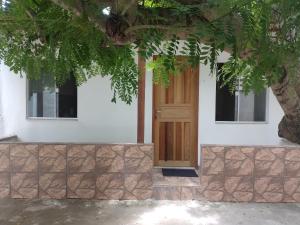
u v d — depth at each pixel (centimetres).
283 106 519
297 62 252
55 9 288
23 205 559
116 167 582
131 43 269
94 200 581
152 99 743
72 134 742
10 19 293
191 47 225
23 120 745
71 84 742
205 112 746
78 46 308
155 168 744
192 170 727
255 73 240
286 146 579
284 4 218
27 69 333
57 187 586
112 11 253
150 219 506
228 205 566
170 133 761
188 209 546
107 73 358
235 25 223
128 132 739
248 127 748
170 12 241
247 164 579
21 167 587
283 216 522
